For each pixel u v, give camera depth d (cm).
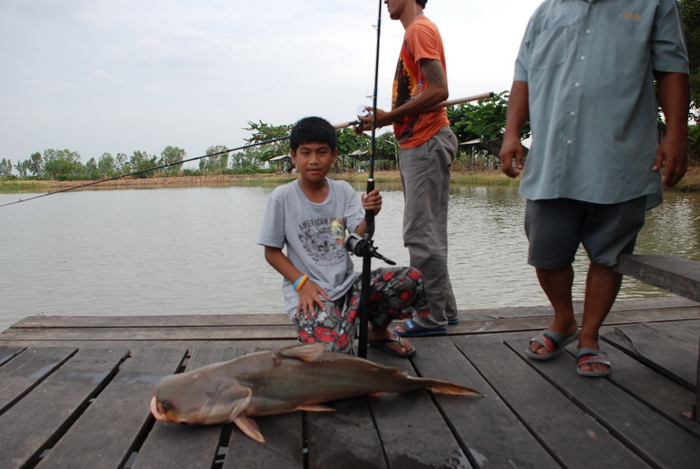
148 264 692
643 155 200
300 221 219
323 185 224
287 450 165
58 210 1633
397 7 271
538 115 218
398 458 162
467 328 276
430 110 254
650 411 185
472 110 2933
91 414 186
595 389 202
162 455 162
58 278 614
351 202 226
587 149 202
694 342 249
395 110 254
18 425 179
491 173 2625
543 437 172
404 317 227
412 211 260
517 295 504
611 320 286
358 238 209
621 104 197
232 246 830
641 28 195
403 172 265
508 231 909
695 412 175
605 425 179
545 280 228
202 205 1725
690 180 1697
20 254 784
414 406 194
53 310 486
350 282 218
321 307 206
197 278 604
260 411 179
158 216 1348
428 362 233
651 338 247
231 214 1374
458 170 2873
